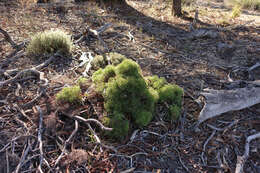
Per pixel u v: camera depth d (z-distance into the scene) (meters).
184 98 2.91
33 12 5.38
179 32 5.05
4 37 4.06
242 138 2.44
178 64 3.74
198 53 4.18
